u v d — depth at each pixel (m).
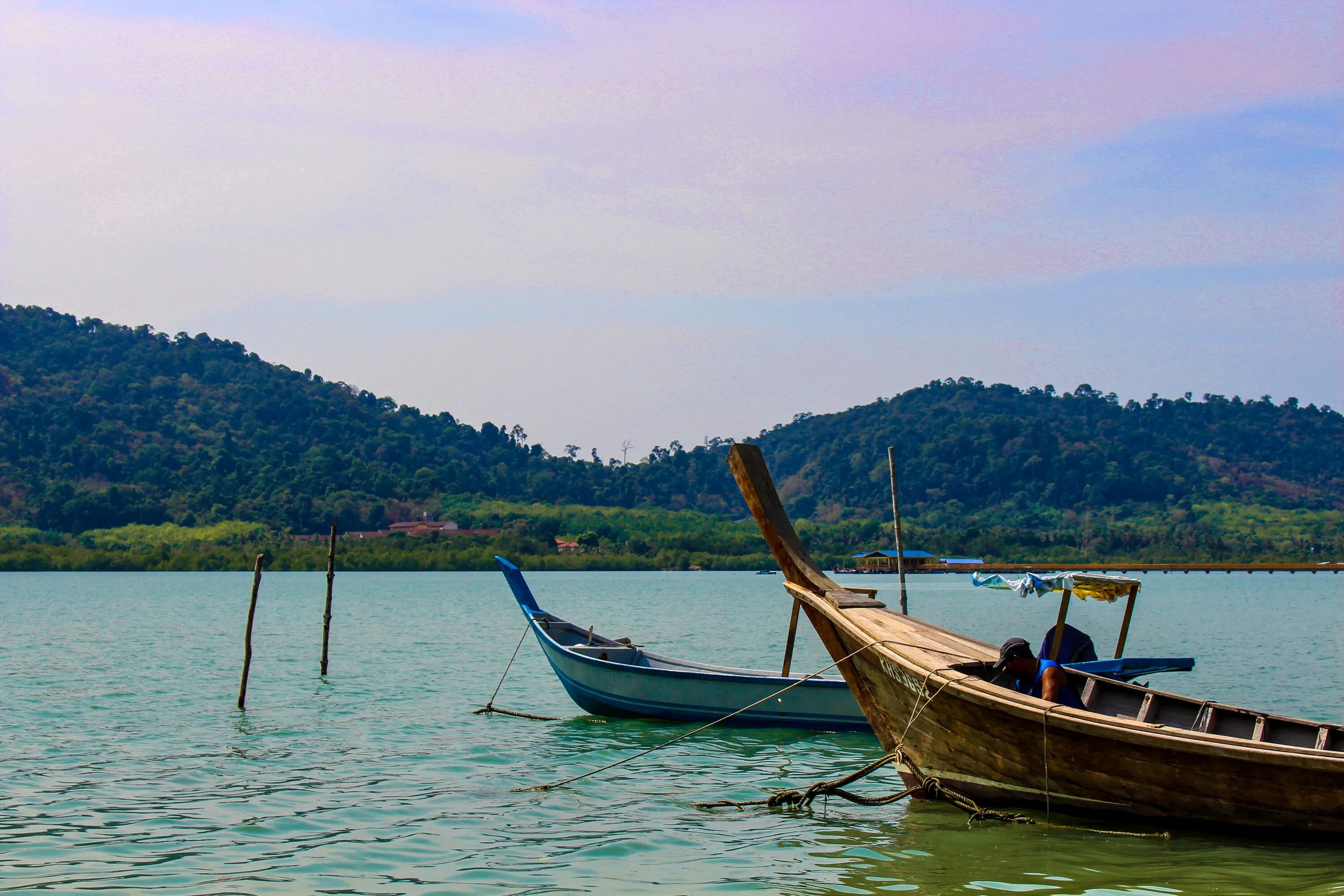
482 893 11.41
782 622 55.47
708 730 21.14
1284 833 12.07
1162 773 12.29
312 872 12.05
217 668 31.91
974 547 144.62
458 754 18.89
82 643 40.19
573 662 22.62
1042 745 12.95
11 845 12.98
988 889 11.38
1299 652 38.06
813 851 12.81
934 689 13.57
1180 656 36.97
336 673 30.84
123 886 11.55
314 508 166.38
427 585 109.50
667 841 13.28
